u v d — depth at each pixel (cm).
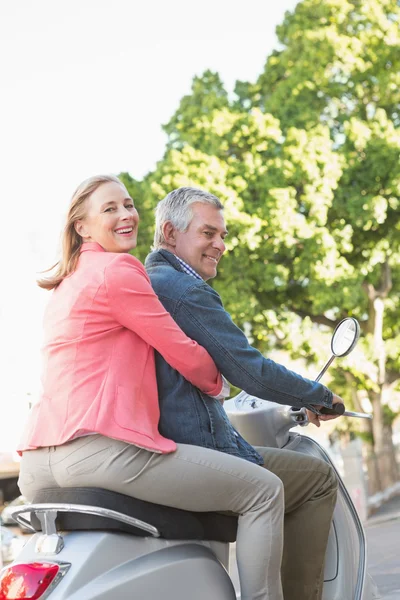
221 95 2534
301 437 379
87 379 277
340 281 2288
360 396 2634
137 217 311
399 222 2414
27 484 286
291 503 332
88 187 306
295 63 2530
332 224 2372
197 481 279
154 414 286
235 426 368
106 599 255
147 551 274
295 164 2291
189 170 2303
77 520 271
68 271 301
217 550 302
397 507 2078
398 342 2533
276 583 291
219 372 305
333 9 2462
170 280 313
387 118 2503
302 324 2419
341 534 354
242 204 2259
